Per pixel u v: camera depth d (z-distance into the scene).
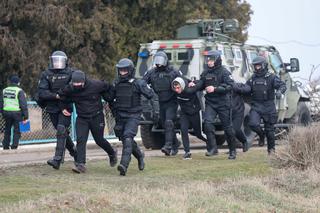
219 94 35.22
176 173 30.25
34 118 51.19
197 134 36.97
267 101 35.94
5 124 45.25
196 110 35.59
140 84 29.84
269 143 36.41
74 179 28.30
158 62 34.53
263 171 31.94
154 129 45.16
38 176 29.09
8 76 65.38
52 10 65.12
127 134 29.70
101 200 22.34
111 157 31.88
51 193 24.28
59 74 30.03
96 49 73.75
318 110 53.59
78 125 29.97
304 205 25.72
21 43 64.88
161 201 23.23
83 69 70.12
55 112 30.64
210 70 34.84
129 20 76.75
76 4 71.38
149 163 33.88
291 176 29.80
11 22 65.69
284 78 50.81
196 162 34.75
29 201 22.42
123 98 29.75
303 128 33.53
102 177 29.05
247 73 46.78
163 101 35.31
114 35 73.62
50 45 68.12
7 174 29.73
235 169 32.19
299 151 32.44
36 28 66.62
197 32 49.22
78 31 70.00
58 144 30.55
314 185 28.56
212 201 24.19
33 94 65.69
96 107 29.89
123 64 29.64
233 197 25.64
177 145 37.94
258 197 26.05
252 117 36.00
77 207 21.42
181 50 44.44
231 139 36.03
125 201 22.58
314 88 53.44
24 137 50.28
